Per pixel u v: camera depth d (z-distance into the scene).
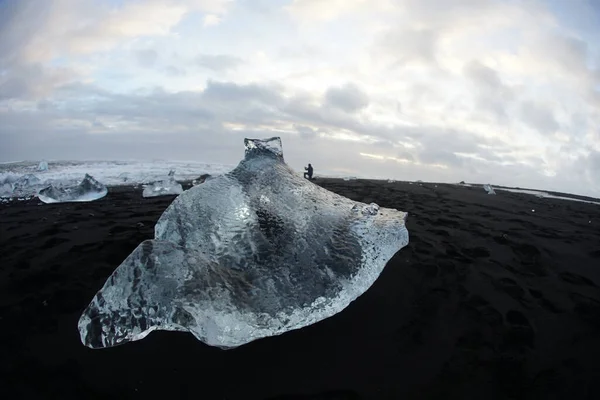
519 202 7.85
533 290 3.50
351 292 3.11
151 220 5.18
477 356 2.62
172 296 2.47
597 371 2.51
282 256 3.14
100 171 11.34
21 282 3.34
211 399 2.22
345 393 2.29
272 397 2.25
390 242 3.57
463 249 4.38
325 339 2.73
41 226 4.81
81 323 2.44
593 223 6.05
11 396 2.19
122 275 2.52
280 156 4.16
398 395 2.28
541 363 2.57
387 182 10.67
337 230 3.49
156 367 2.44
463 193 8.78
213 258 3.02
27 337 2.67
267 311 2.73
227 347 2.60
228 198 3.45
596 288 3.58
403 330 2.86
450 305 3.19
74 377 2.34
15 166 11.98
